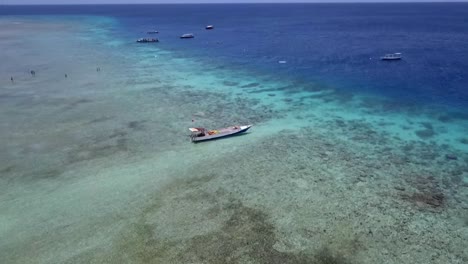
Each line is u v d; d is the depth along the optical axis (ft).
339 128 119.03
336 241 67.26
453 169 92.27
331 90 161.38
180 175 90.94
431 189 83.87
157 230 70.79
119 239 68.59
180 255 64.39
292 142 108.68
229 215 74.84
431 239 67.67
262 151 103.09
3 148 106.42
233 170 92.79
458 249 65.31
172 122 126.41
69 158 100.78
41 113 134.21
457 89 156.66
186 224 72.38
